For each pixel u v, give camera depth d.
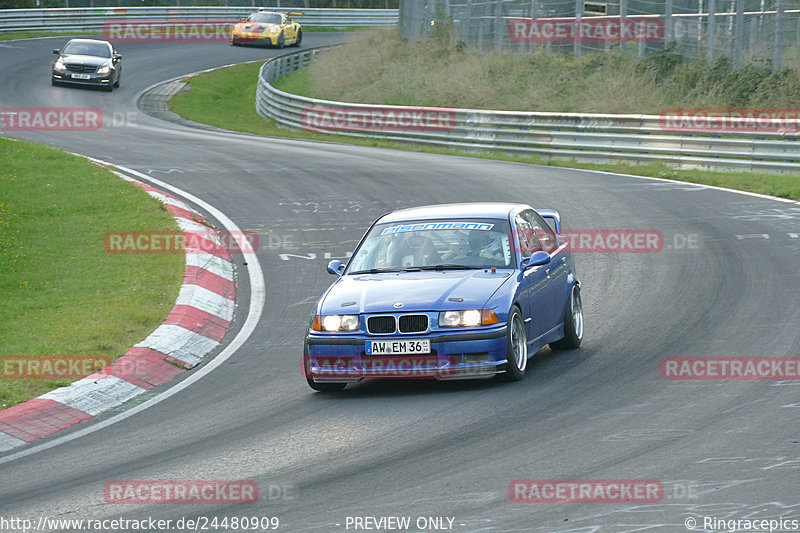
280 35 122.69
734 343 22.55
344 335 20.44
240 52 120.31
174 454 17.52
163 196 45.72
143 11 128.88
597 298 28.84
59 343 25.39
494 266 21.92
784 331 23.27
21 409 20.92
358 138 73.12
